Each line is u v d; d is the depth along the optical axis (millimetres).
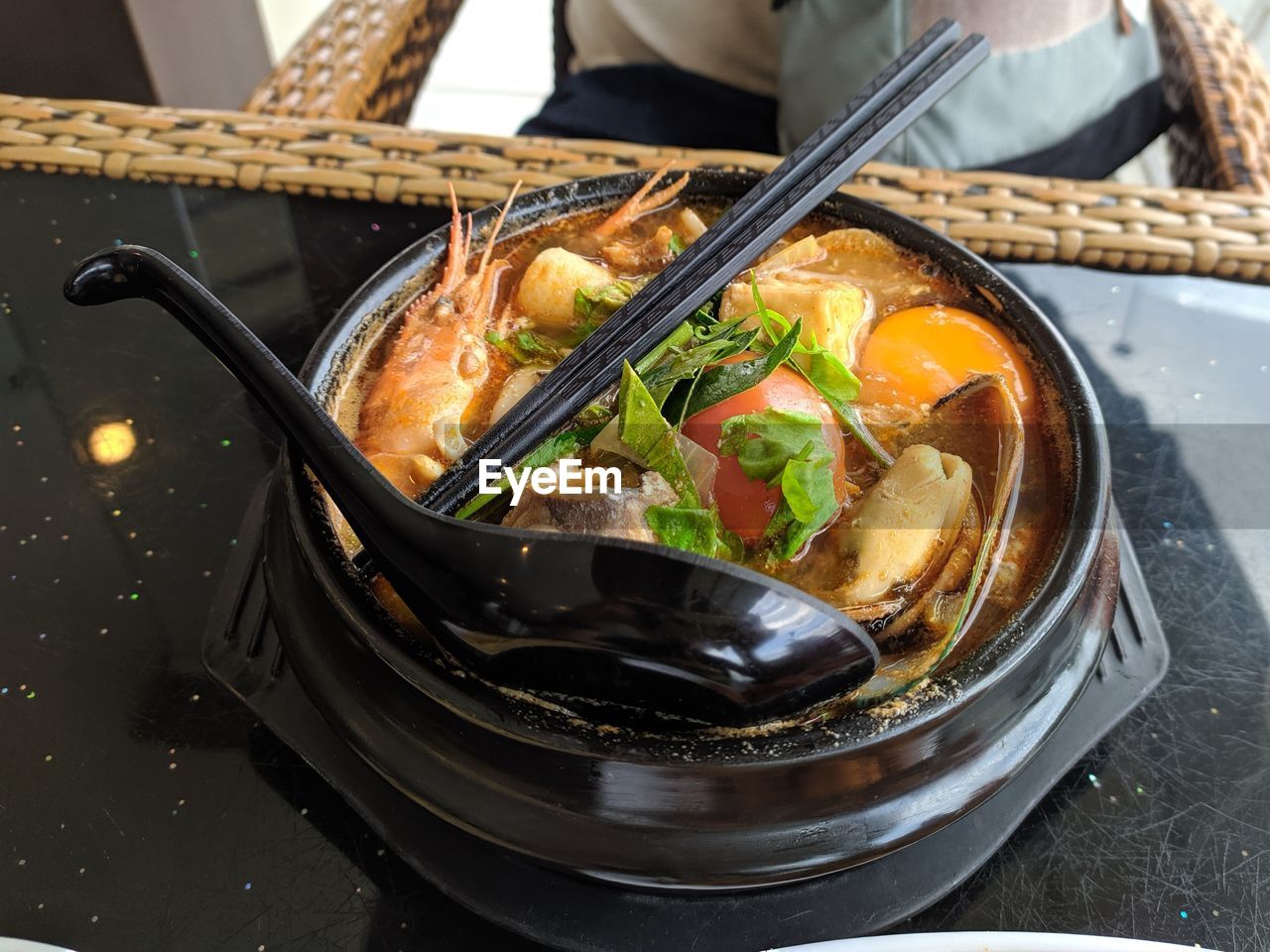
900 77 235
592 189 274
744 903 201
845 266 263
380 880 210
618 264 263
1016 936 188
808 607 158
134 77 583
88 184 371
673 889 182
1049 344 225
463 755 183
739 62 533
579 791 174
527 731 164
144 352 323
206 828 217
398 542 164
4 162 376
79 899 207
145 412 305
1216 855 217
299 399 173
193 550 270
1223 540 277
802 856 180
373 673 192
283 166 370
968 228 346
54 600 258
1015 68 463
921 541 199
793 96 487
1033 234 346
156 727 233
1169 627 259
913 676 181
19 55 573
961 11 447
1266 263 341
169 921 204
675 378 208
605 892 201
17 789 222
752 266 260
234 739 231
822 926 199
